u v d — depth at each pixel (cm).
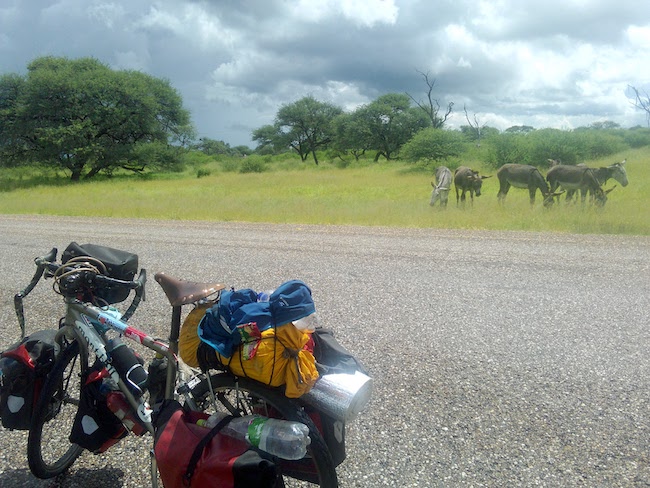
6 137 4719
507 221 1275
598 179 1703
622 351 486
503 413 386
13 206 2052
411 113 6462
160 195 2584
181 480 244
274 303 254
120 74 5116
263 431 243
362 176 3634
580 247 938
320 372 269
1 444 360
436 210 1541
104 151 4747
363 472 325
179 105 5725
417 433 363
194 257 915
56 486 318
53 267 314
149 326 577
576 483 312
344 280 738
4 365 306
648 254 867
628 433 360
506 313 591
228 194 2572
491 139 3506
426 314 592
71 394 412
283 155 8281
